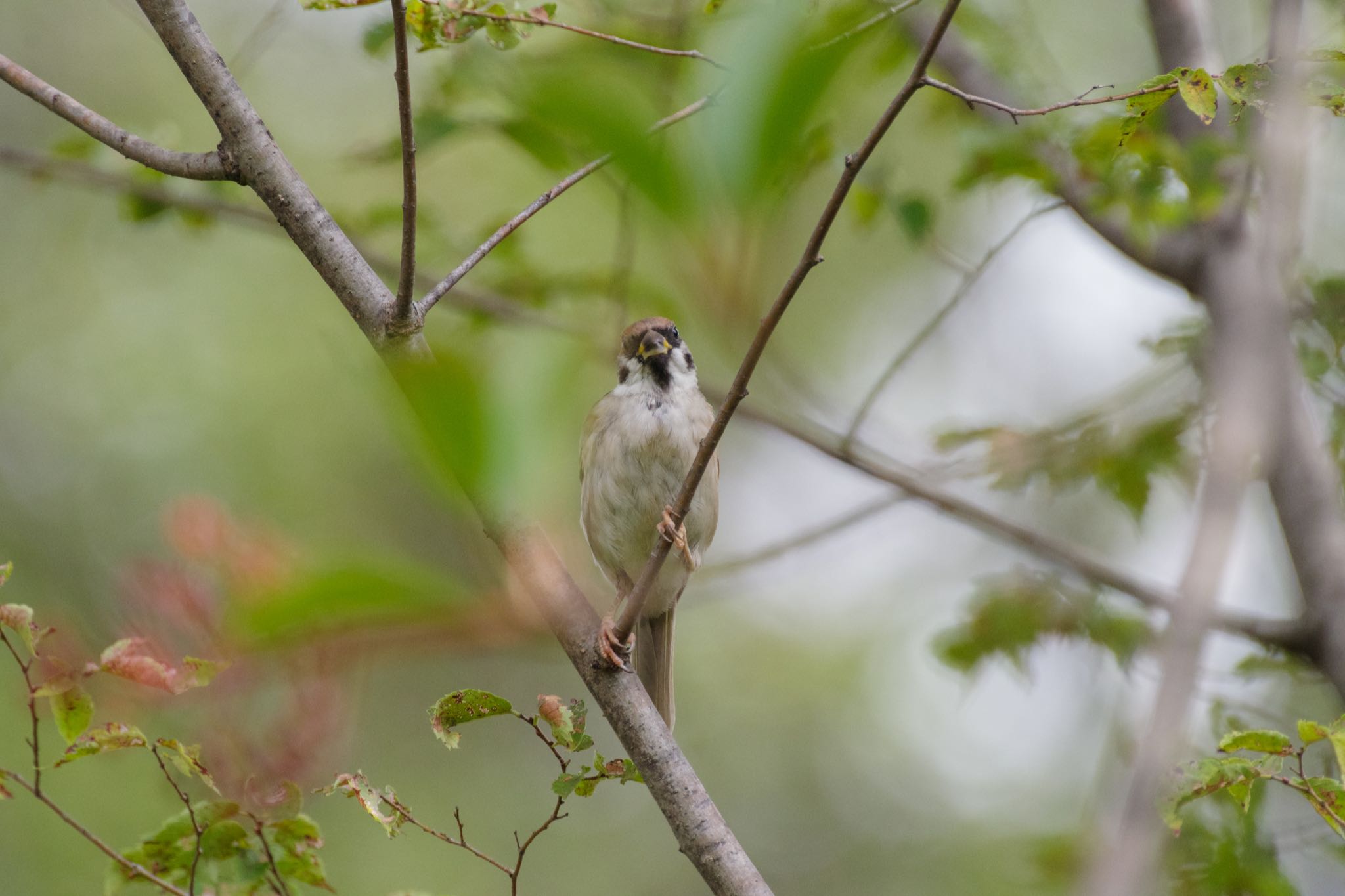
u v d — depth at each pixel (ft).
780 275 28.66
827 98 8.86
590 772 16.97
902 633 56.80
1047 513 41.37
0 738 37.14
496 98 25.36
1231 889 23.49
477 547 9.51
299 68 51.39
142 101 53.57
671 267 10.41
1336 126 35.60
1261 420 18.51
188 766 16.69
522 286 31.37
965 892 49.24
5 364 51.19
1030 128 27.09
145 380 51.16
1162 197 26.25
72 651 17.66
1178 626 13.05
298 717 18.98
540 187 45.96
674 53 17.56
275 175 18.08
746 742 55.26
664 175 8.19
